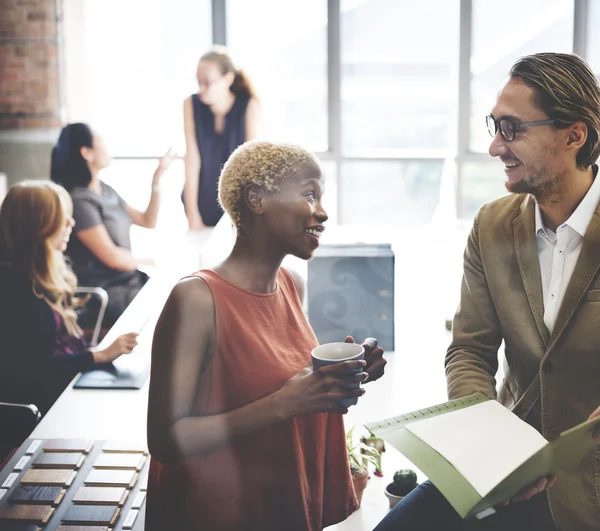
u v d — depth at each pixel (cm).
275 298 102
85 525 140
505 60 479
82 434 172
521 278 129
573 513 126
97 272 232
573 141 117
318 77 464
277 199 97
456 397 132
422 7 472
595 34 472
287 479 103
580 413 123
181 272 236
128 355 212
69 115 272
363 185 480
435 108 484
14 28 274
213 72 259
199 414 97
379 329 208
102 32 300
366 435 161
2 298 213
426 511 134
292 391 92
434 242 396
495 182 479
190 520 103
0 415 167
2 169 246
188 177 258
